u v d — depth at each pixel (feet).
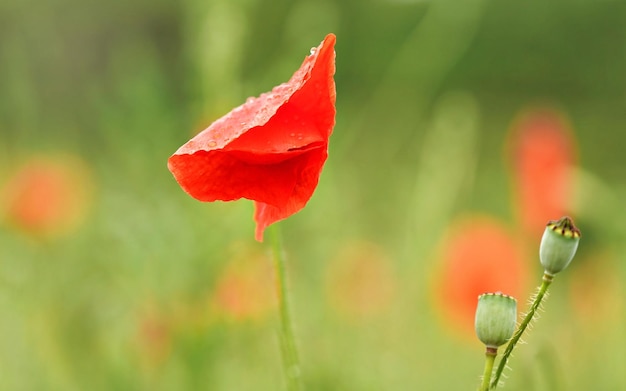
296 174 2.78
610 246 4.91
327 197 4.20
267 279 3.84
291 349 2.93
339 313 4.70
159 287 3.75
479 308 2.71
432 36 4.58
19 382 4.10
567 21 12.73
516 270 4.82
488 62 12.82
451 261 4.84
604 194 4.77
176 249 3.74
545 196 4.76
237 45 3.76
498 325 2.70
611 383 4.65
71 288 4.20
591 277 5.27
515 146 5.09
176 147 3.95
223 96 3.76
